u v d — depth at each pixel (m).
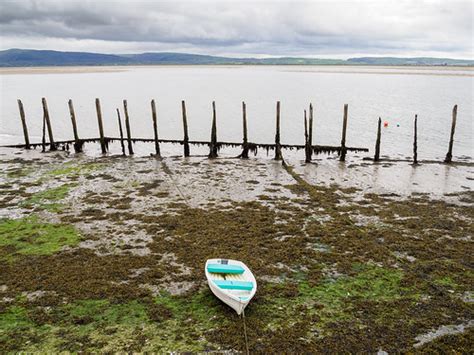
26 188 26.47
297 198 24.94
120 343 11.70
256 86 126.81
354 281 15.40
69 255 17.09
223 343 11.74
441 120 56.78
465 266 16.58
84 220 21.08
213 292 13.78
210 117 61.53
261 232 19.67
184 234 19.41
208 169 31.89
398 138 45.69
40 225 20.48
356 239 19.02
